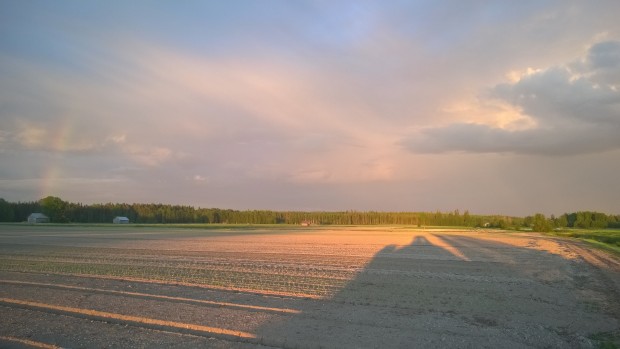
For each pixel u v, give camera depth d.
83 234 62.94
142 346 9.77
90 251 34.25
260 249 38.62
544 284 19.80
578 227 140.62
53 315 12.55
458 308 14.26
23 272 21.53
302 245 44.59
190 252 34.66
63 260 27.34
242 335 10.55
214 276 20.84
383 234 77.38
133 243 44.72
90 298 14.84
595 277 22.55
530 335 11.02
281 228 112.88
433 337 10.66
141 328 11.27
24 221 151.50
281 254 33.56
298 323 11.82
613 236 71.38
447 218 182.88
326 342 10.11
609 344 10.56
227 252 35.12
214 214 184.25
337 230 101.19
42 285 17.30
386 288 17.91
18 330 10.95
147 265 25.09
